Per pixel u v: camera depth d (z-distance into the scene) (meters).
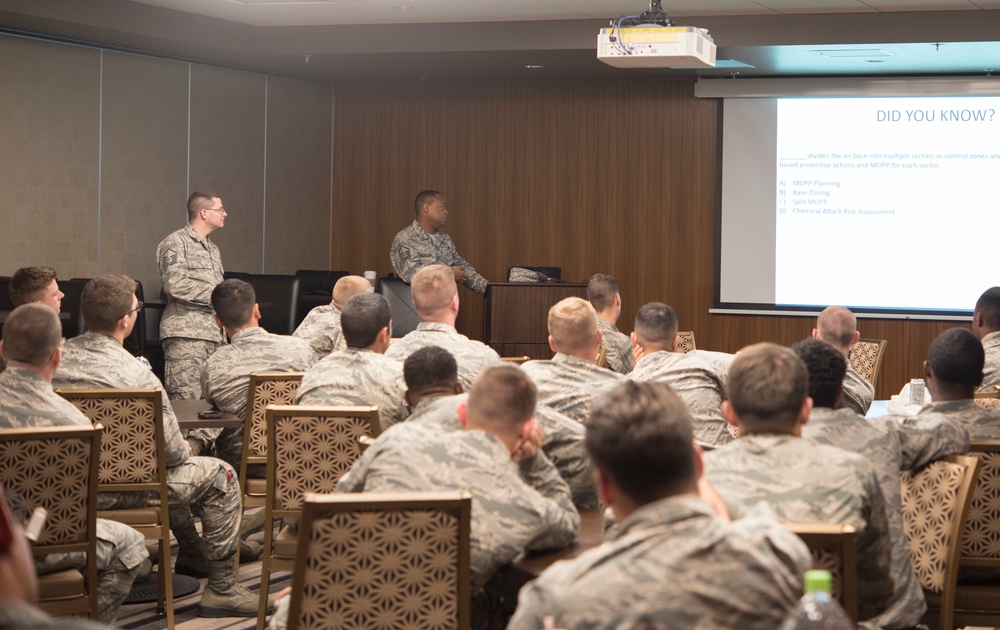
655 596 1.42
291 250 10.08
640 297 9.83
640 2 7.54
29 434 2.93
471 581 2.23
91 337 3.89
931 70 8.91
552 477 2.48
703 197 9.66
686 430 1.59
